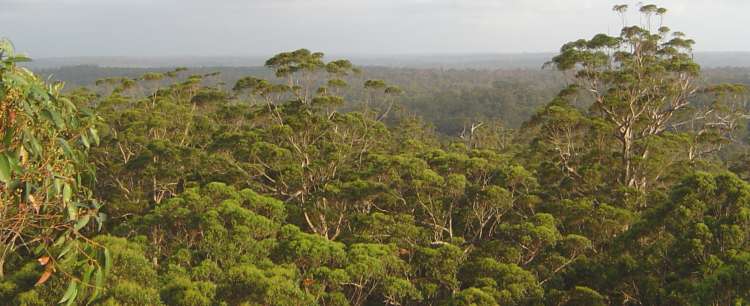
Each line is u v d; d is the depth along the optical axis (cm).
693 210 1471
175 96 4241
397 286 1634
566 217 2181
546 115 2753
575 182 2648
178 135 3462
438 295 1841
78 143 392
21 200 339
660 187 2973
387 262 1717
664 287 1412
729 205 1467
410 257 2002
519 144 4997
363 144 3466
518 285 1630
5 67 293
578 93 2947
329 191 2338
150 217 1841
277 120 3288
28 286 1161
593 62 2673
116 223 2672
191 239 1780
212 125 3781
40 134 335
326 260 1633
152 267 1441
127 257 1300
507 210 2394
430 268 1820
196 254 1664
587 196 2511
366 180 2464
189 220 1761
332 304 1508
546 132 2912
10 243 352
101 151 3072
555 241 1878
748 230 1366
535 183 2523
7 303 1114
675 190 1577
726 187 1485
